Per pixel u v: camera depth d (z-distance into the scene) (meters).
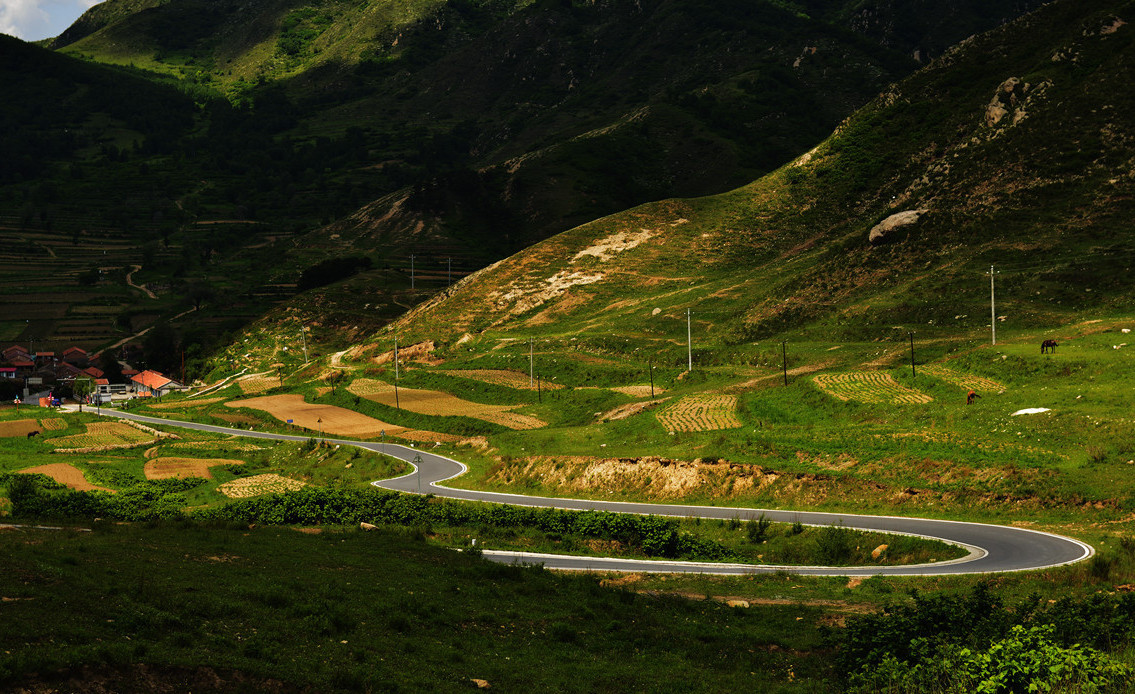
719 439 72.00
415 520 56.06
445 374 145.88
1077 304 111.88
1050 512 47.81
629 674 22.89
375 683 19.53
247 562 29.91
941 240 145.88
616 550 47.91
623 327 162.50
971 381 81.94
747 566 42.44
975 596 25.22
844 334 125.94
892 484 56.19
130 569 25.72
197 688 17.72
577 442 88.50
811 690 22.16
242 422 144.62
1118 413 57.56
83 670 16.92
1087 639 20.75
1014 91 181.00
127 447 126.75
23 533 31.42
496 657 23.34
